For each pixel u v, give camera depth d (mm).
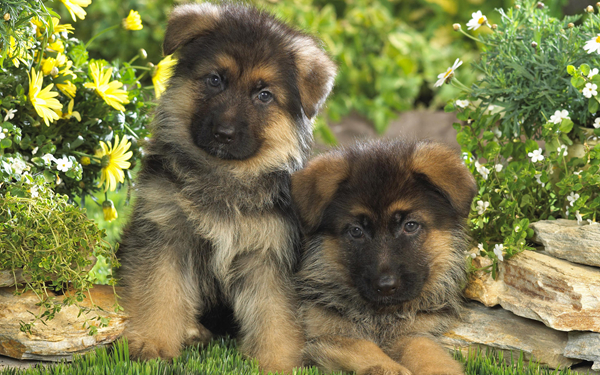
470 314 5031
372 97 11758
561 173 5398
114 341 4664
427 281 4824
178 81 5086
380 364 4301
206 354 4742
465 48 11867
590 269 4754
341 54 11031
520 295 4836
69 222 4488
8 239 4344
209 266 5035
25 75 5031
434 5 12086
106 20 10258
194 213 4809
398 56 11430
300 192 4793
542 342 4695
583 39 5445
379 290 4492
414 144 5051
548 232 4988
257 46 4938
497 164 5562
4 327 4449
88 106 5414
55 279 4617
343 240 4805
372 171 4738
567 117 5184
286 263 4922
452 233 4965
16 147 5004
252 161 4961
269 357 4770
